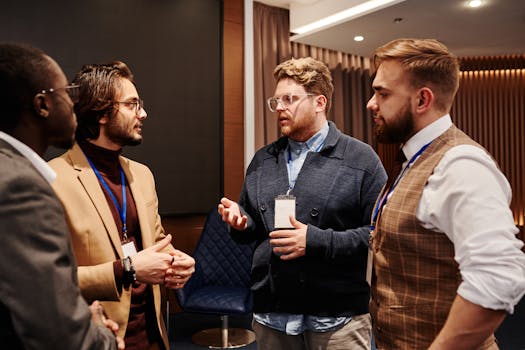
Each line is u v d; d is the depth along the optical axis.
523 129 6.32
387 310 1.10
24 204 0.72
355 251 1.50
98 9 3.16
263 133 4.63
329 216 1.59
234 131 3.90
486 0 3.84
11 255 0.70
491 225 0.86
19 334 0.71
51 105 0.88
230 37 3.87
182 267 1.44
